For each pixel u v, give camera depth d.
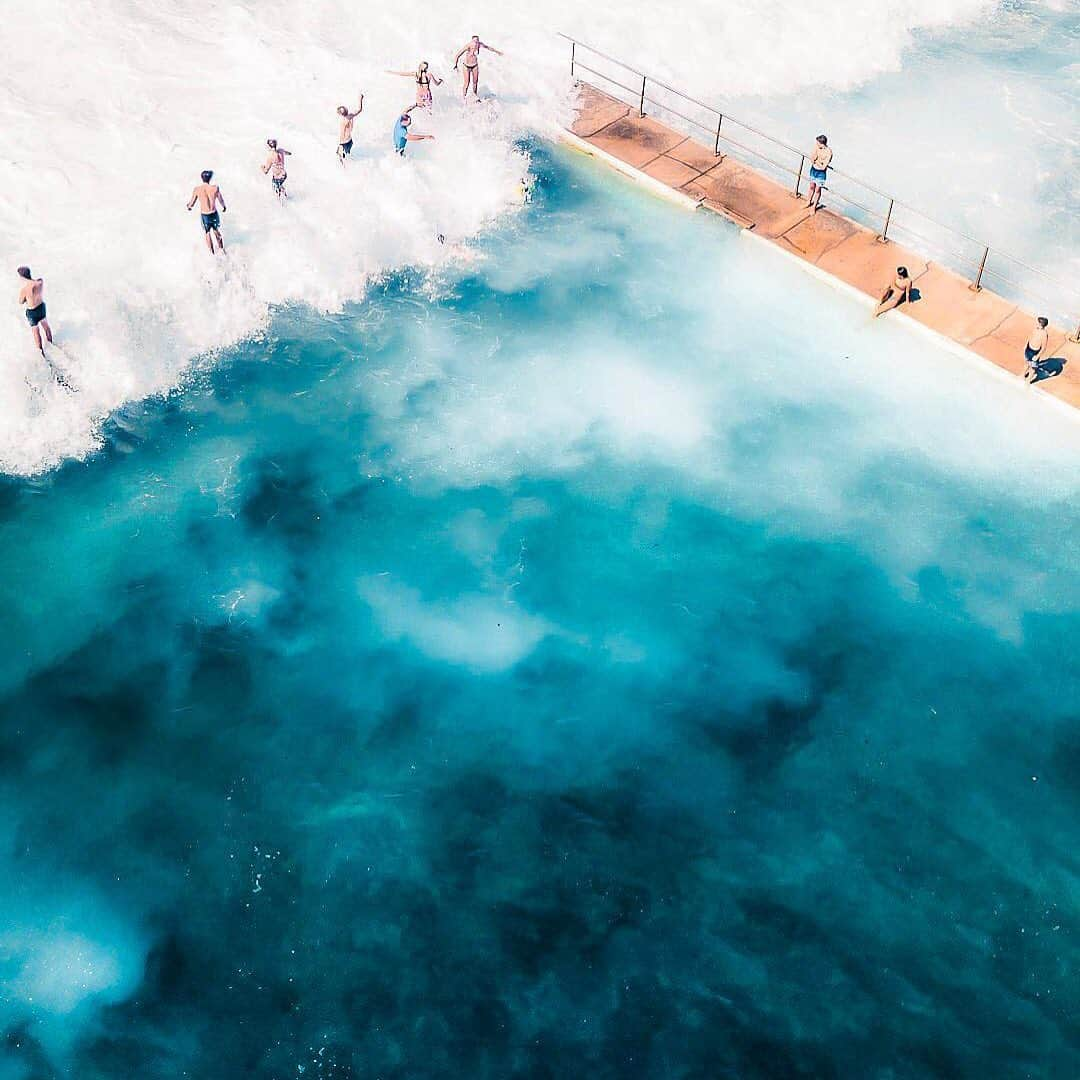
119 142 25.62
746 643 19.41
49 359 21.92
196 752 17.81
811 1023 15.34
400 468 21.67
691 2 31.28
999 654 19.31
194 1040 15.05
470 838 16.97
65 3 28.20
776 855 16.89
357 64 28.42
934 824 17.25
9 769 17.53
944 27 32.44
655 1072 14.89
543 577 20.17
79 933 15.94
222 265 23.83
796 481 21.78
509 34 30.12
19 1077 14.70
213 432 22.02
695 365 23.70
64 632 19.14
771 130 29.05
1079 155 28.53
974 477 21.86
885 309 24.08
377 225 25.28
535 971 15.71
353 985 15.55
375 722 18.22
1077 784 17.73
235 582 19.89
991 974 15.79
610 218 26.70
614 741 18.09
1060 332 23.83
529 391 23.08
